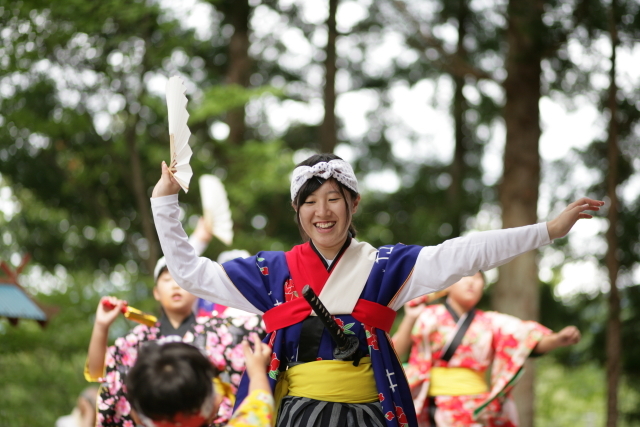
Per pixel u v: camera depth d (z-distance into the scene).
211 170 15.59
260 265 3.88
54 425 12.62
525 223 13.45
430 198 21.05
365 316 3.71
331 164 3.76
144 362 2.94
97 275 15.31
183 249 3.79
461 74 14.20
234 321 5.18
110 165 14.41
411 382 6.99
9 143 13.47
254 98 13.94
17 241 15.33
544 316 16.19
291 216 18.69
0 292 6.31
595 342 14.07
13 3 11.02
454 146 20.84
